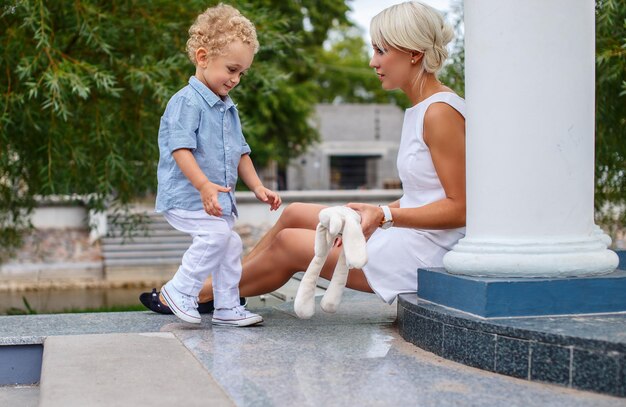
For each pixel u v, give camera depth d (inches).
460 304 108.6
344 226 111.7
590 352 90.0
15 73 249.6
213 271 133.0
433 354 109.7
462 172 122.9
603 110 230.1
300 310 119.4
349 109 1304.1
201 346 115.2
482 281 103.7
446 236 127.2
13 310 329.4
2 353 121.4
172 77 267.3
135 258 606.9
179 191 128.3
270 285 138.6
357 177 1327.5
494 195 111.7
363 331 127.4
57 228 638.5
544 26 109.4
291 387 92.3
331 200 673.6
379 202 688.4
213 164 128.8
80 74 233.9
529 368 95.3
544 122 109.9
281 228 142.7
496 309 103.2
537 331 94.6
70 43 266.2
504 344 98.0
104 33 254.5
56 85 218.5
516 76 110.1
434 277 115.6
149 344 116.3
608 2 191.0
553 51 109.7
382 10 128.6
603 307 106.5
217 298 132.8
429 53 125.1
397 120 1318.9
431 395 88.9
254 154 829.8
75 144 269.0
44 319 139.3
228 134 131.2
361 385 93.2
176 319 138.9
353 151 1275.8
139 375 97.7
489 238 111.9
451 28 127.7
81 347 113.5
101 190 266.8
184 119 125.9
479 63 113.3
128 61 267.4
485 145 112.7
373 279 128.8
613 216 288.4
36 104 257.8
